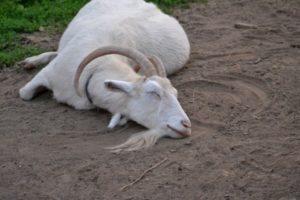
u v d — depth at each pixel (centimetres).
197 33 1612
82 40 1245
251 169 1018
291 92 1272
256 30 1620
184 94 1275
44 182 1003
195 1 1845
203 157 1048
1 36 1570
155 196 955
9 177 1020
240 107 1220
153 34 1337
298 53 1468
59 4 1772
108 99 1154
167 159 1043
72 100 1228
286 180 988
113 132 1138
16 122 1188
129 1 1441
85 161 1046
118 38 1262
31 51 1491
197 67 1409
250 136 1116
